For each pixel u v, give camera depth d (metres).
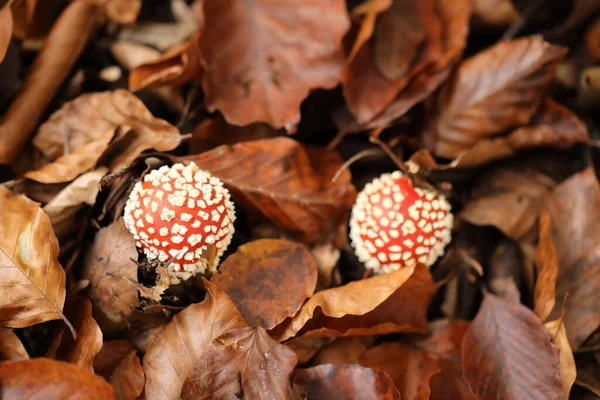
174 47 0.48
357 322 0.43
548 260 0.44
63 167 0.44
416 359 0.44
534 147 0.47
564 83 0.49
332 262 0.45
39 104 0.45
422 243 0.44
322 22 0.45
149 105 0.47
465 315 0.46
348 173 0.46
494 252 0.47
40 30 0.47
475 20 0.49
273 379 0.41
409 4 0.47
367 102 0.46
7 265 0.42
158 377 0.42
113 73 0.47
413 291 0.44
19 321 0.41
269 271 0.44
